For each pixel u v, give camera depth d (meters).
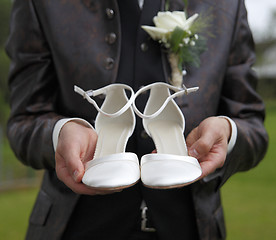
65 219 1.59
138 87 1.67
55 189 1.65
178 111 1.59
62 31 1.67
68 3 1.69
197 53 1.64
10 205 7.13
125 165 1.36
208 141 1.40
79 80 1.64
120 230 1.65
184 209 1.62
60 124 1.51
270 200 7.37
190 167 1.35
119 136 1.61
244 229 5.25
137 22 1.71
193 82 1.64
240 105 1.73
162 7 1.69
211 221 1.62
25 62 1.72
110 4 1.67
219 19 1.72
